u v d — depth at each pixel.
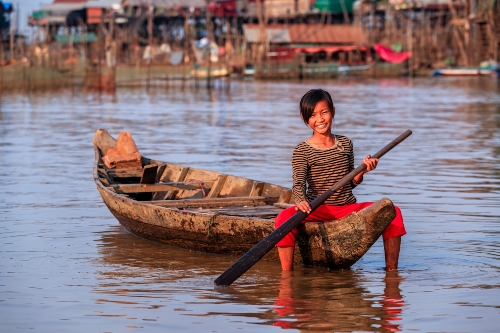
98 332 5.56
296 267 7.41
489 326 5.65
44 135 20.45
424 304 6.18
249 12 81.19
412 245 8.17
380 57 72.94
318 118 7.05
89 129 22.27
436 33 77.50
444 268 7.28
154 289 6.66
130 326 5.68
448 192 11.41
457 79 62.72
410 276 7.02
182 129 22.23
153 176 9.91
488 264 7.40
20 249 8.12
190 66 63.19
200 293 6.53
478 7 68.75
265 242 6.74
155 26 85.00
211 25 76.12
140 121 25.22
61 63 58.91
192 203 8.73
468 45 70.69
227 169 13.88
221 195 9.80
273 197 8.96
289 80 64.38
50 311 6.04
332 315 5.92
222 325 5.69
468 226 9.06
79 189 11.85
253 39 71.19
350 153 7.22
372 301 6.27
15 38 80.25
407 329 5.60
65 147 17.66
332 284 6.79
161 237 8.42
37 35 71.50
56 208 10.34
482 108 30.33
